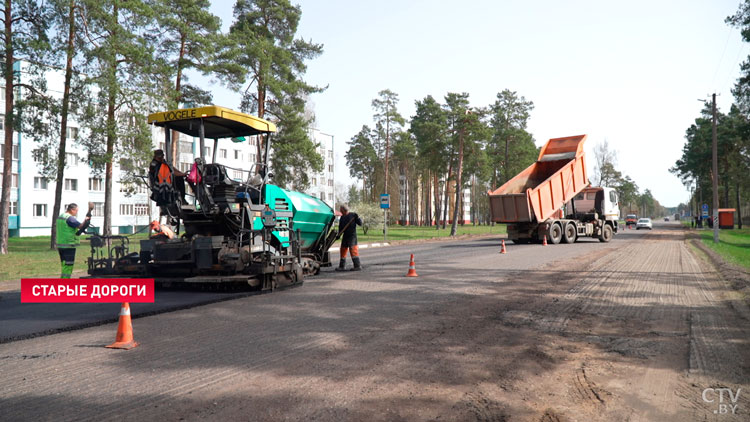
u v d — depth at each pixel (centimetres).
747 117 3722
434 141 4856
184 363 463
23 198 4672
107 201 2794
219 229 938
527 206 2208
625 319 671
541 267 1311
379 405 362
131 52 2480
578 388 406
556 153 2562
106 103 2530
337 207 1345
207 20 2833
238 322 643
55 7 2323
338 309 735
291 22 3122
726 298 840
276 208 994
